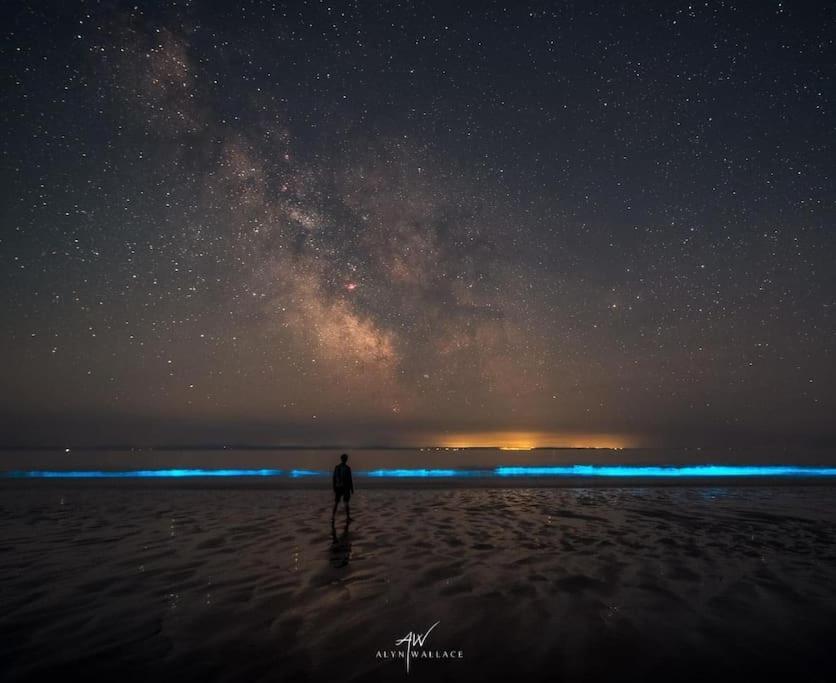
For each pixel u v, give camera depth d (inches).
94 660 157.8
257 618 194.9
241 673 149.2
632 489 630.5
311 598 218.7
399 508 482.6
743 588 233.0
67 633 179.5
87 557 292.5
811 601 214.4
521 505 501.0
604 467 1048.8
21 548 316.5
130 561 283.1
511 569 266.1
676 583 241.0
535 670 152.0
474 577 251.1
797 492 600.1
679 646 169.3
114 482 713.0
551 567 269.9
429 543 329.7
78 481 724.0
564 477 789.2
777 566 271.6
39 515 443.8
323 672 150.3
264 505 501.7
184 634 178.7
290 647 168.2
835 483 699.4
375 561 282.8
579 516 435.8
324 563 278.4
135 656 160.9
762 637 176.6
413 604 211.2
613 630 183.2
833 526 390.3
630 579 247.8
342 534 359.9
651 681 145.1
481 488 642.2
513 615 198.2
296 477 797.2
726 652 164.6
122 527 387.5
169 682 143.4
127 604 210.5
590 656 161.6
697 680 145.6
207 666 153.8
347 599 217.5
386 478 775.1
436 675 148.6
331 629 184.1
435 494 584.4
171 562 280.8
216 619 193.8
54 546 322.0
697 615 198.1
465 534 359.3
